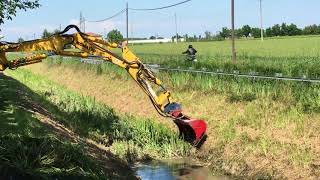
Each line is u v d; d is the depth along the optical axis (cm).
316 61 2158
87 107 2038
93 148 1349
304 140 1366
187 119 1595
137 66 1428
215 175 1381
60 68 4375
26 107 1549
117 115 2072
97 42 1364
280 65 2222
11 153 873
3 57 1256
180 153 1594
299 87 1662
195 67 2633
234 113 1703
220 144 1558
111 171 1180
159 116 2011
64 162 937
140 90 2453
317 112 1454
